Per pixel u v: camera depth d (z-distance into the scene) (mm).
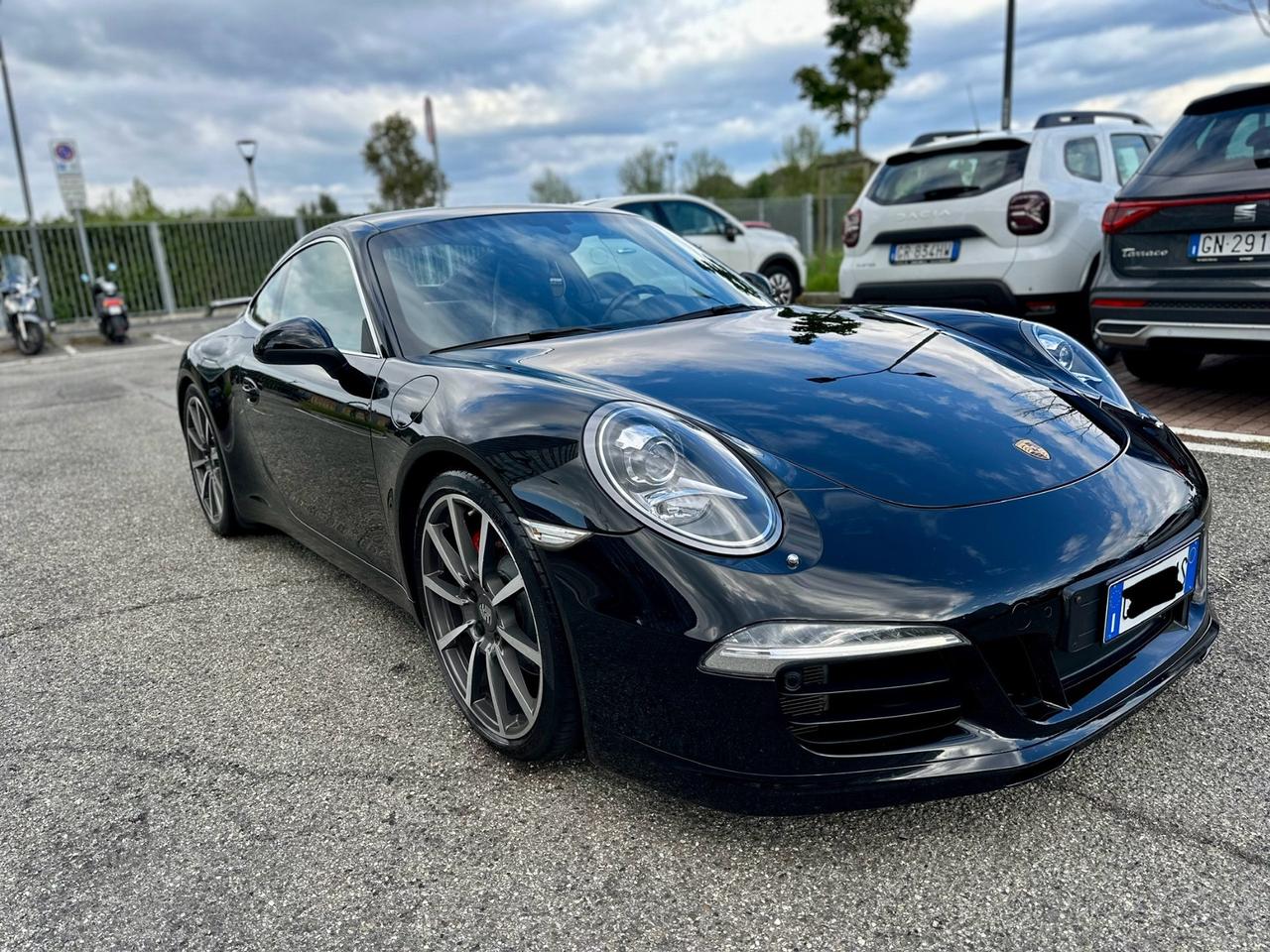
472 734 2268
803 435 1885
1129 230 4480
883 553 1633
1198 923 1521
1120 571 1750
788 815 1648
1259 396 4867
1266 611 2564
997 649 1645
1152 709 2152
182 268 18172
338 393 2598
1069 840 1739
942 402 2074
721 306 2836
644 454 1756
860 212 6332
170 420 6727
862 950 1519
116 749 2316
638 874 1734
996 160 5707
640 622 1683
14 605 3332
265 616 3084
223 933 1659
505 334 2533
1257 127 4109
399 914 1676
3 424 7059
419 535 2281
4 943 1672
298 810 2008
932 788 1623
